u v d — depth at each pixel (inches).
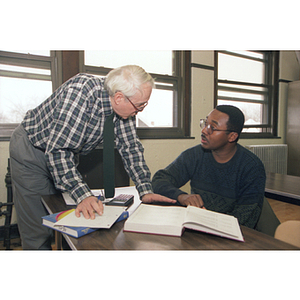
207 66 121.0
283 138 159.3
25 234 52.7
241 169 45.3
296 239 33.4
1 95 83.2
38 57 87.0
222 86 135.9
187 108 119.3
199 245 27.1
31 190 50.4
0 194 81.2
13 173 51.0
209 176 48.7
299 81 148.9
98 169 65.2
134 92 37.7
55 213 35.6
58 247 46.1
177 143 114.7
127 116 42.8
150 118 114.1
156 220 31.5
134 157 48.4
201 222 29.5
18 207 52.2
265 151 141.5
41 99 89.0
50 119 44.6
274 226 49.1
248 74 146.1
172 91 118.5
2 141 80.6
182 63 116.6
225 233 28.2
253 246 26.7
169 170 52.3
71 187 37.4
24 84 86.3
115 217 33.0
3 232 81.5
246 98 145.9
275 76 153.0
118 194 48.2
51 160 38.7
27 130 48.9
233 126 43.9
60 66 90.2
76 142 39.9
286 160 148.7
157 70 114.0
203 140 46.7
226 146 45.7
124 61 105.6
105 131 43.8
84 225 30.3
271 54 151.9
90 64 98.4
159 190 47.4
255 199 42.9
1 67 82.7
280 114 156.6
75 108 38.7
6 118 84.4
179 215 33.1
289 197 50.3
